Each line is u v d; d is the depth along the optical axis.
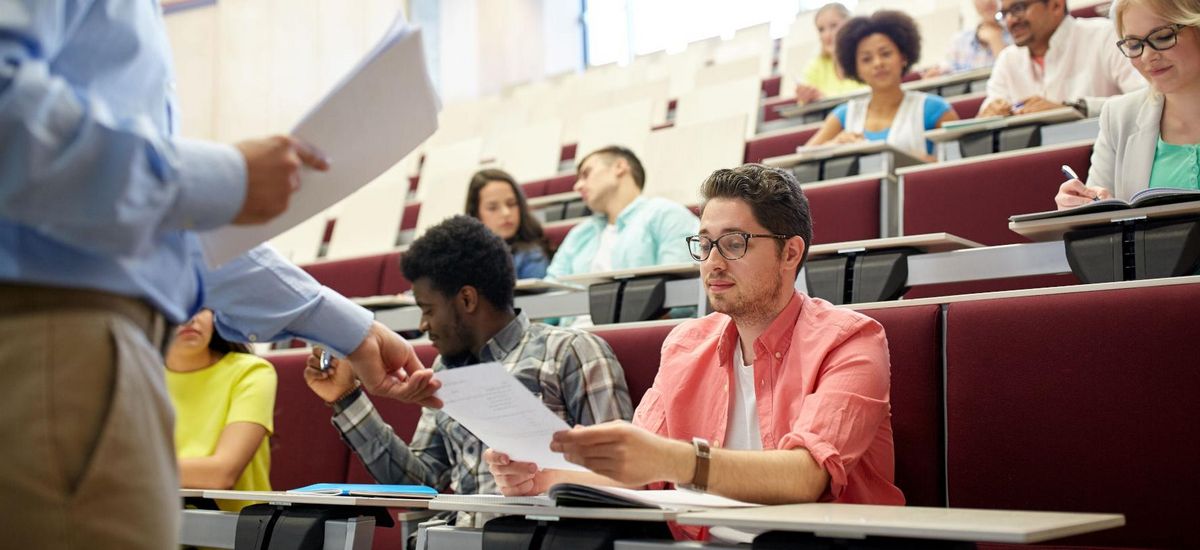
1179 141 1.35
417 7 5.30
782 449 0.86
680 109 3.05
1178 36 1.30
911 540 0.61
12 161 0.45
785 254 1.00
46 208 0.46
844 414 0.88
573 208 2.69
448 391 0.76
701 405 1.03
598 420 1.21
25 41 0.48
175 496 0.54
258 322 0.77
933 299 1.07
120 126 0.48
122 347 0.50
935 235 1.25
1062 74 2.12
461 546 0.81
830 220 1.73
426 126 0.64
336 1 4.59
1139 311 0.93
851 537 0.63
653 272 1.48
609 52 5.41
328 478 1.51
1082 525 0.61
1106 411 0.93
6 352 0.47
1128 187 1.37
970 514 0.66
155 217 0.49
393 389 0.80
